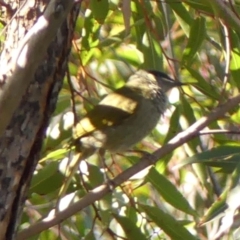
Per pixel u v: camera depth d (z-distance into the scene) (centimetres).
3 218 529
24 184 536
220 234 692
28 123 528
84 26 834
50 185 771
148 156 691
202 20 808
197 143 880
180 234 776
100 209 782
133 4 856
